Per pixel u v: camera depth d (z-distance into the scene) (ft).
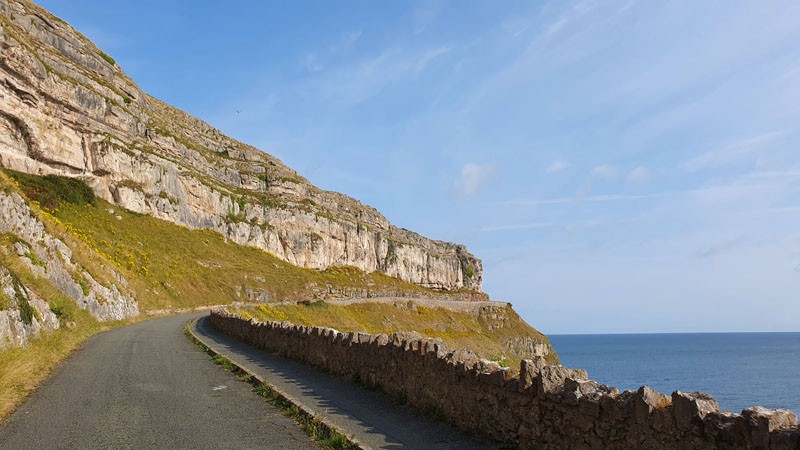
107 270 118.62
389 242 475.31
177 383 42.50
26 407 32.63
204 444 26.14
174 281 172.04
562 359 457.68
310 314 216.74
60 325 65.51
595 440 20.97
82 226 165.37
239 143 479.00
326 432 28.37
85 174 205.26
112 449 25.03
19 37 190.70
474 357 31.04
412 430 28.53
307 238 366.84
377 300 292.20
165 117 365.40
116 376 44.32
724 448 16.51
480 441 26.55
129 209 222.69
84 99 215.31
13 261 64.08
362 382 41.06
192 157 322.34
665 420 18.37
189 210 268.00
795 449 14.64
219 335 87.71
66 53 256.11
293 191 414.82
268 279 244.83
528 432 24.32
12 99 172.04
